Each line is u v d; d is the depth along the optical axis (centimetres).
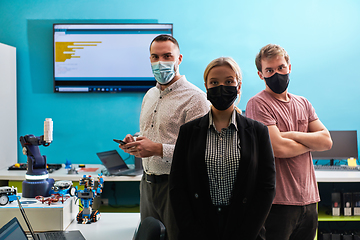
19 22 334
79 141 341
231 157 129
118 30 329
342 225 337
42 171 187
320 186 338
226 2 332
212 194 132
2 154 311
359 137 337
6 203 169
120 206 343
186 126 139
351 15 332
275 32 334
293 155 174
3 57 312
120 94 338
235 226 130
